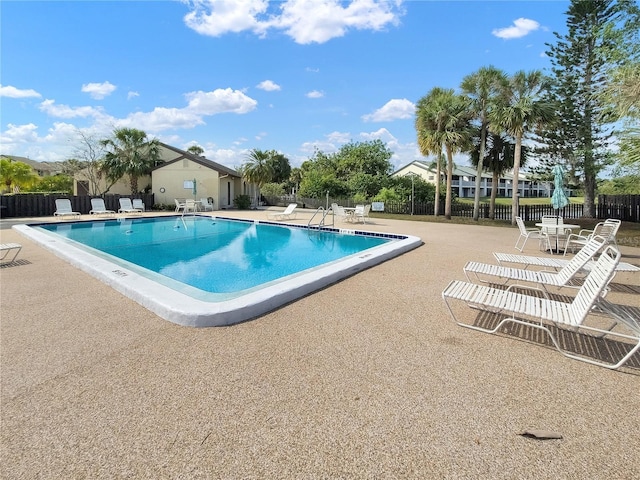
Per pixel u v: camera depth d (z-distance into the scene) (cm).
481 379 269
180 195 2562
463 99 1797
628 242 1037
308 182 3086
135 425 212
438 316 405
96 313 401
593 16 1811
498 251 872
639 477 175
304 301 456
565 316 316
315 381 264
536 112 1538
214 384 258
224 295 437
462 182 5647
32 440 199
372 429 211
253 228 1539
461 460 186
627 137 1121
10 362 288
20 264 663
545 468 181
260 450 193
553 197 1089
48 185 3322
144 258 905
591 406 236
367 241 1180
